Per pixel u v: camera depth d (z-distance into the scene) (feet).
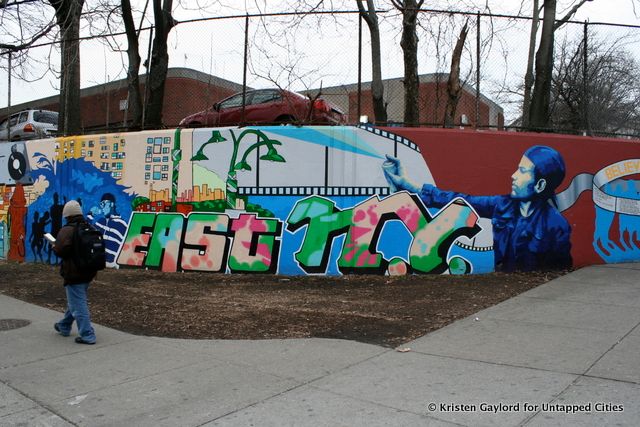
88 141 40.81
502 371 16.39
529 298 26.61
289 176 34.68
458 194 33.88
